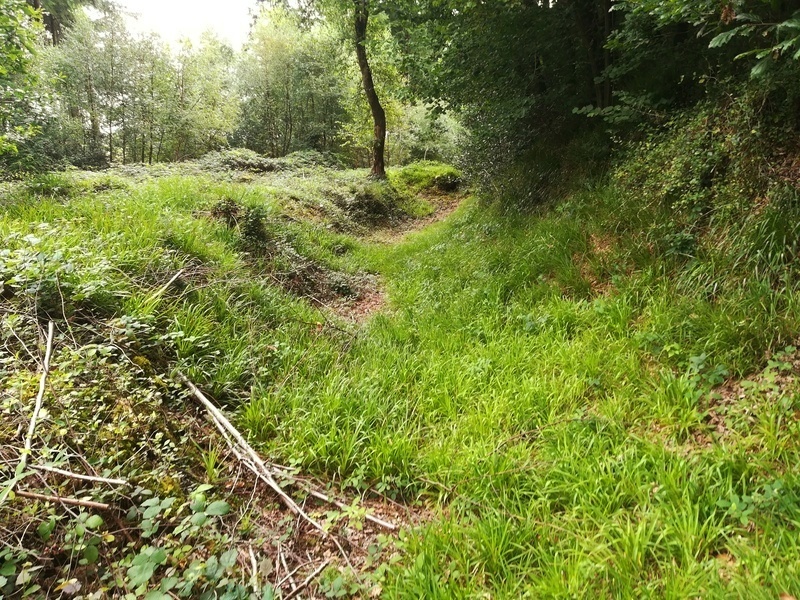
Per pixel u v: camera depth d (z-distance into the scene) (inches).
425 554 83.0
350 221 449.7
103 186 284.5
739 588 66.7
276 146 1055.6
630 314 151.2
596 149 254.5
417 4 296.7
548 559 78.8
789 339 113.8
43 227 166.4
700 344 125.9
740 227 145.6
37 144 377.4
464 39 274.2
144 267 166.2
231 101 812.6
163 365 135.5
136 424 103.4
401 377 149.2
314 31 879.7
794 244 127.5
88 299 138.9
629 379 125.9
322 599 81.1
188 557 82.8
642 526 77.9
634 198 196.2
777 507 78.8
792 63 136.2
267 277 222.2
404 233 511.5
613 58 255.0
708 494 84.3
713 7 133.6
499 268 233.9
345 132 843.4
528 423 118.6
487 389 136.6
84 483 89.4
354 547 93.4
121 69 634.2
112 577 76.7
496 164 366.3
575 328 158.1
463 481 102.2
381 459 113.0
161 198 253.8
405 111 936.9
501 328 176.6
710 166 165.2
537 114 307.6
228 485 106.4
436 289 246.1
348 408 130.0
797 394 99.0
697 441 102.4
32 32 228.8
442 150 847.1
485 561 81.2
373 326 203.9
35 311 125.7
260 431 124.4
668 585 69.2
